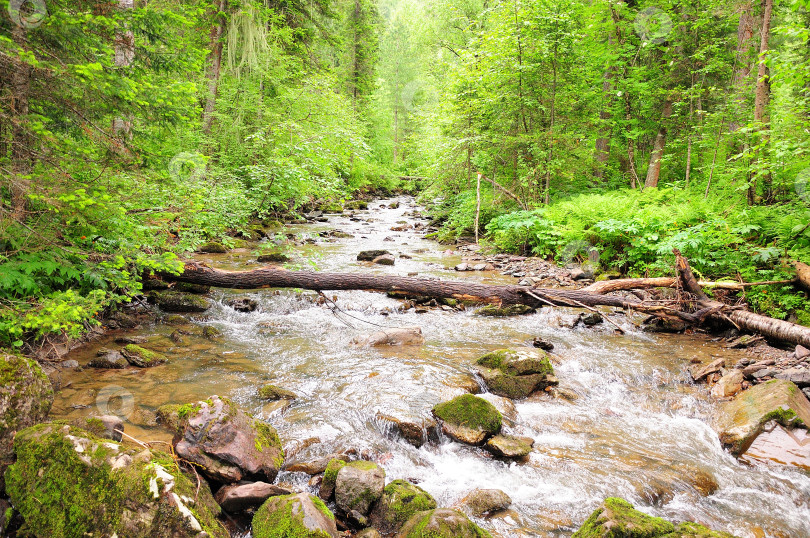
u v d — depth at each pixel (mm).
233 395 4879
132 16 5098
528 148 13695
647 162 15438
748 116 10703
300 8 19375
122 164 5266
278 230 15789
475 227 14789
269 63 16891
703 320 7578
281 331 7145
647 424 4895
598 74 14352
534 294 7461
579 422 4879
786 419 4469
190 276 7496
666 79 13539
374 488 3365
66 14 4168
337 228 17875
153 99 5250
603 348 6867
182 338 6539
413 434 4293
